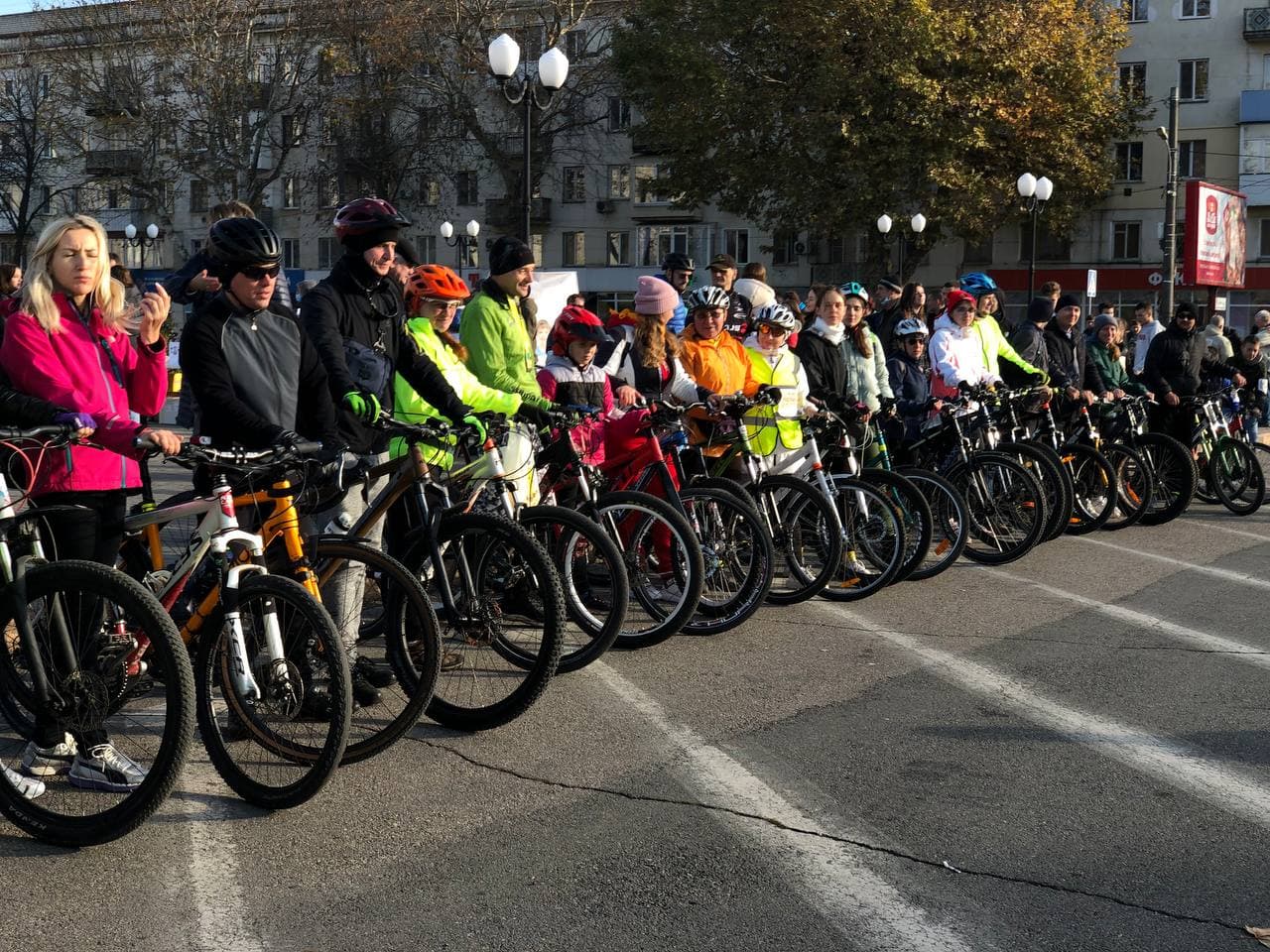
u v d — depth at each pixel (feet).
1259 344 56.34
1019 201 132.57
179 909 13.19
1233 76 157.89
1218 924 12.74
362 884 13.75
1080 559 33.96
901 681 21.59
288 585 15.69
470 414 19.90
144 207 196.65
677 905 13.17
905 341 35.86
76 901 13.38
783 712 19.83
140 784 14.69
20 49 202.18
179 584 16.40
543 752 17.95
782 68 136.67
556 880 13.80
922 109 124.67
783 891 13.50
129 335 17.52
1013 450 34.55
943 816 15.56
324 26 164.76
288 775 15.88
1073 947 12.26
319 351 19.35
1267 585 30.45
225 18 166.20
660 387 28.22
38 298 16.38
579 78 161.79
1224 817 15.52
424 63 164.66
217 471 16.01
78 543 16.56
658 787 16.55
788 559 27.43
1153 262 162.09
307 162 200.85
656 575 23.81
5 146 184.96
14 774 15.42
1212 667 22.58
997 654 23.48
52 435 14.84
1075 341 42.52
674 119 135.64
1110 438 40.98
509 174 170.19
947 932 12.56
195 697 15.98
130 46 170.81
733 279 36.35
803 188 132.98
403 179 178.09
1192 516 43.06
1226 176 159.43
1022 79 126.93
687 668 22.40
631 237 189.37
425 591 18.45
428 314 21.80
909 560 28.50
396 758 17.78
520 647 19.10
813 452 28.78
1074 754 17.85
